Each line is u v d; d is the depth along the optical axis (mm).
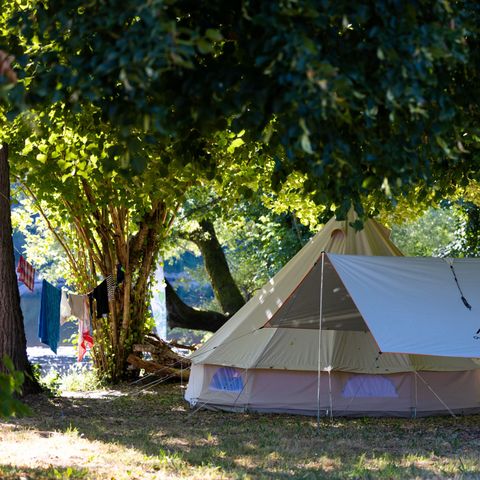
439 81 6188
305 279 11539
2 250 13469
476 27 6312
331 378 12445
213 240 25875
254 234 27109
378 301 10531
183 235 24516
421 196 10555
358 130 6156
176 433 10617
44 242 19812
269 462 8672
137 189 12078
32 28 6895
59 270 18891
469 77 6977
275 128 6668
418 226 32500
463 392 12719
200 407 12875
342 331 12805
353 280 10742
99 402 14094
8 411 5285
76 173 13984
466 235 24500
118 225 17625
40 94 5980
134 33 5059
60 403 13719
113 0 5227
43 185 14336
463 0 6480
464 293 10711
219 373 13000
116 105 5965
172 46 4797
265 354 12586
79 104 6074
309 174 7020
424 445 9891
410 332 10219
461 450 9523
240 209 25875
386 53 5305
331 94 5012
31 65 7434
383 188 6254
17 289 13867
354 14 5418
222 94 5844
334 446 9781
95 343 17781
